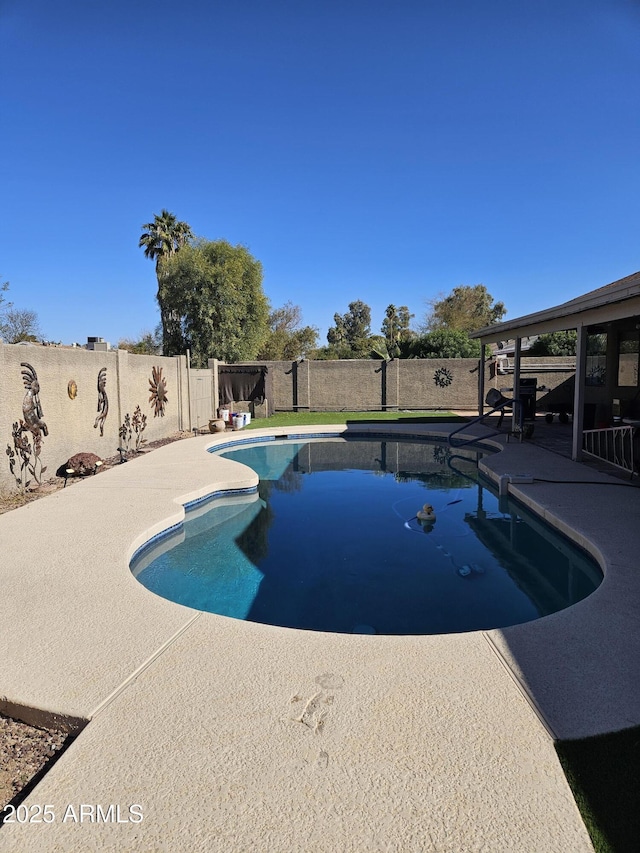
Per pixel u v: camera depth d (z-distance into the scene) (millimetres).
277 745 2432
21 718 2812
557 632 3543
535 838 1923
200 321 24844
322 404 23859
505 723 2582
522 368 20969
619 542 5301
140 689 2912
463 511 8172
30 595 4203
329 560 6160
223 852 1876
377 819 2008
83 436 9844
